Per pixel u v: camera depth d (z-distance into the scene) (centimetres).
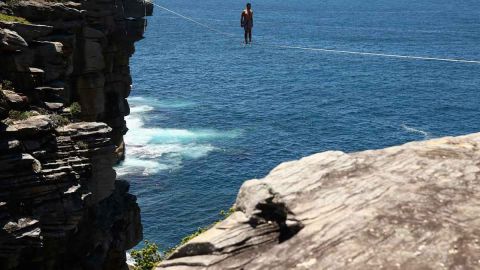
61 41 3812
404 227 927
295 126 10875
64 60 3844
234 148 9369
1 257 3023
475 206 965
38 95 3516
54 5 3822
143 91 13638
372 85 15162
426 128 10925
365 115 11788
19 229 2994
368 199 1034
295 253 938
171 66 17612
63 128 3441
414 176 1093
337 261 889
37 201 3139
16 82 3431
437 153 1191
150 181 7719
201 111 11762
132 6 4859
